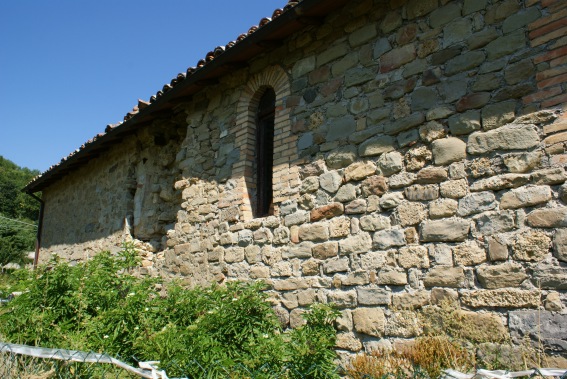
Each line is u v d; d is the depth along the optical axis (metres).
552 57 3.62
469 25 4.12
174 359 4.00
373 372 3.82
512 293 3.53
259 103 6.29
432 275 4.00
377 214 4.50
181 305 5.12
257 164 6.16
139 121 8.01
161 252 7.74
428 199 4.15
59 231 12.47
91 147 9.79
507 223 3.65
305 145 5.31
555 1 3.66
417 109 4.36
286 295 5.16
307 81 5.45
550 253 3.42
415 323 4.02
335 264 4.74
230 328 4.44
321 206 5.00
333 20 5.26
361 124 4.80
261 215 5.97
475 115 3.96
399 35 4.62
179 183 7.13
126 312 4.75
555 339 3.29
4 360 3.68
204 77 6.42
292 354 4.04
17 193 39.00
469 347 3.66
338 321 4.59
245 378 3.77
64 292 5.26
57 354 3.30
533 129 3.64
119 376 3.86
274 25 5.20
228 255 5.99
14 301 5.15
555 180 3.48
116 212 9.38
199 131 6.99
